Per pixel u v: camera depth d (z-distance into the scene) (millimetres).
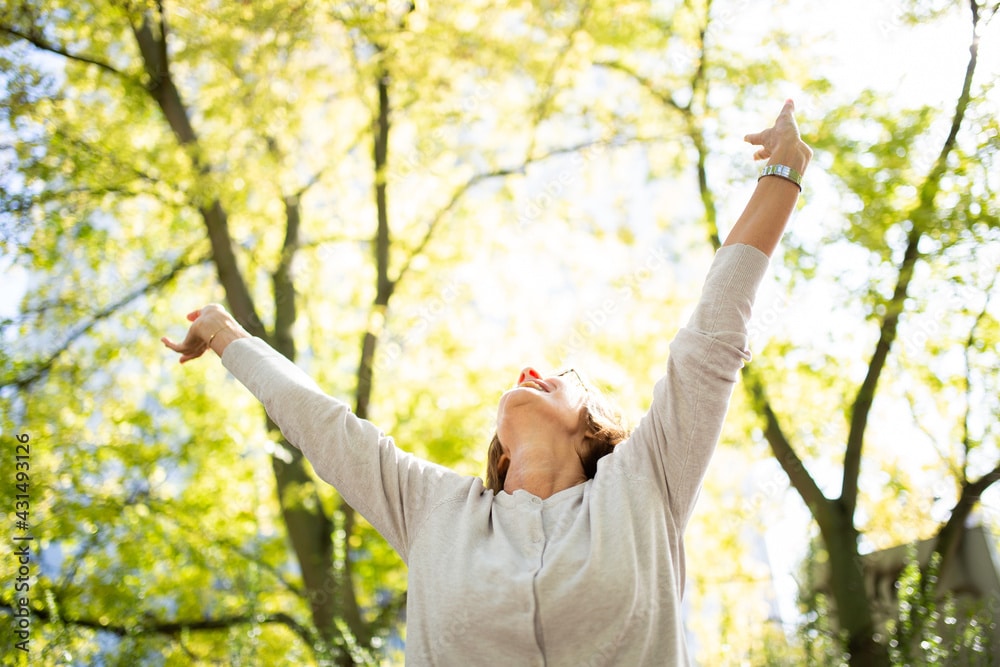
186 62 7527
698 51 8234
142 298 8984
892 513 7738
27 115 7410
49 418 8133
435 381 9156
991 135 6730
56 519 7391
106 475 8297
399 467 1768
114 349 8680
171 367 9094
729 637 6703
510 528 1628
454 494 1720
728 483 8484
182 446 8461
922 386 7484
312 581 7309
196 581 7875
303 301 9266
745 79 7762
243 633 6426
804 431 8008
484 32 7941
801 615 6363
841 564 6805
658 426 1678
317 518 7574
